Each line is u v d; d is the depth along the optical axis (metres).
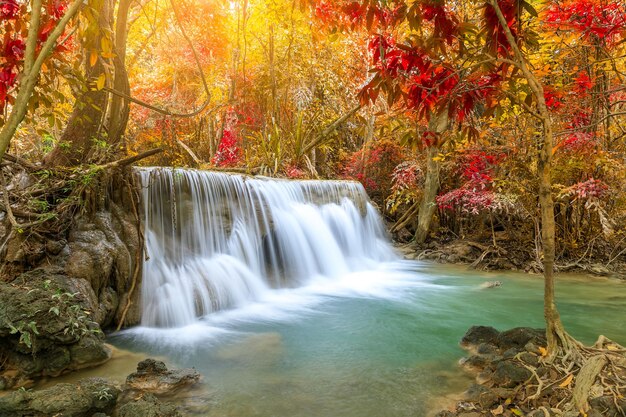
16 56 1.42
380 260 8.45
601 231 7.22
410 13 1.80
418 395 2.62
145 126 10.20
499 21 1.88
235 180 5.64
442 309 4.90
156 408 2.22
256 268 5.63
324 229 7.21
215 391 2.67
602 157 5.83
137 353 3.29
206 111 10.01
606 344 2.82
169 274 4.34
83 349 2.90
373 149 10.89
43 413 2.15
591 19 3.41
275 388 2.72
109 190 4.15
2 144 0.96
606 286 6.14
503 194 7.14
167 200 4.67
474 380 2.82
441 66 1.95
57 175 3.74
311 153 10.52
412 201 10.84
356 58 10.75
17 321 2.65
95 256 3.57
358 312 4.74
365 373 2.98
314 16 2.49
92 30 1.42
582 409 2.10
